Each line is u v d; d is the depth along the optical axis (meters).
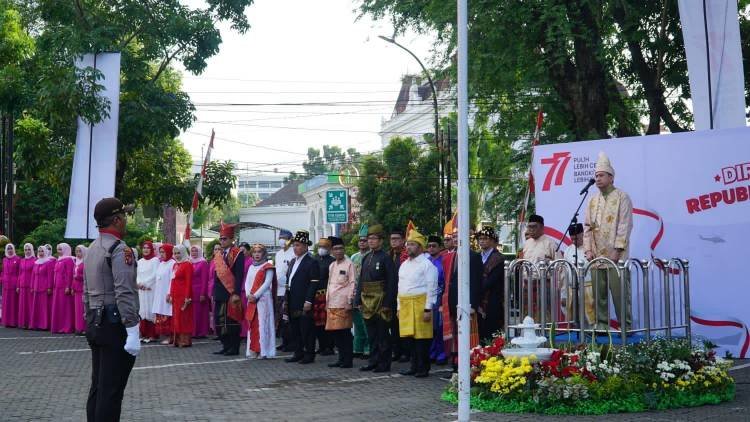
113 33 22.23
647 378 10.18
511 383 10.02
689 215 13.69
